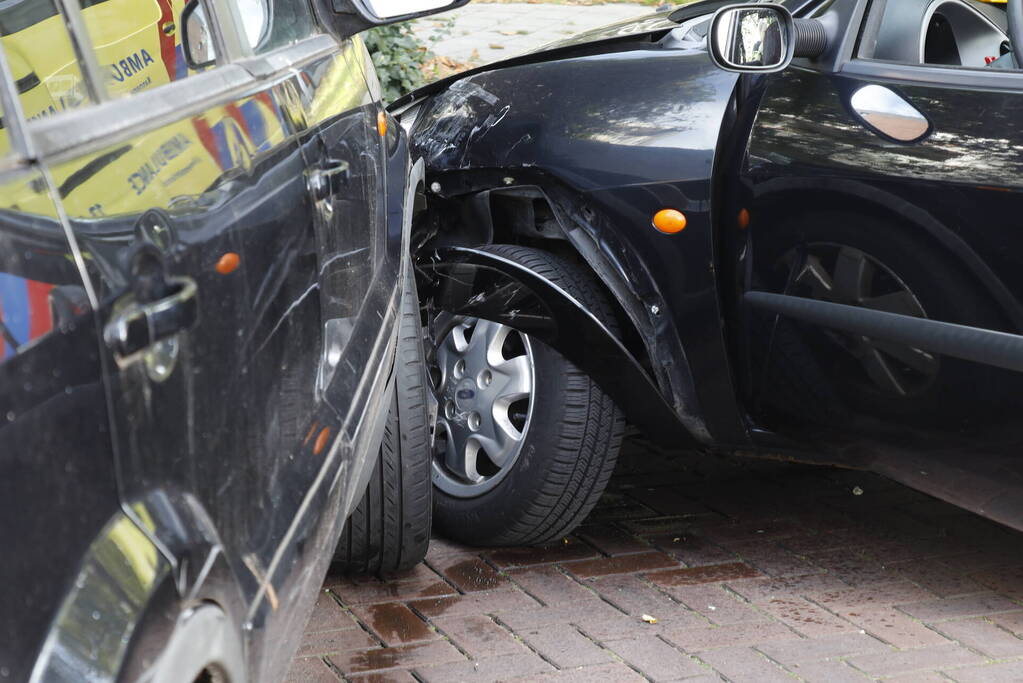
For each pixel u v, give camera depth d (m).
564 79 4.34
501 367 4.42
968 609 4.16
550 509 4.32
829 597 4.24
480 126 4.43
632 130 4.09
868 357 3.79
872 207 3.66
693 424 4.24
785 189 3.85
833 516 4.93
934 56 4.09
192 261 1.76
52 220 1.42
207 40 2.34
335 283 2.71
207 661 1.59
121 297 1.51
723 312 4.10
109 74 2.09
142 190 1.69
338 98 3.09
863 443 3.95
